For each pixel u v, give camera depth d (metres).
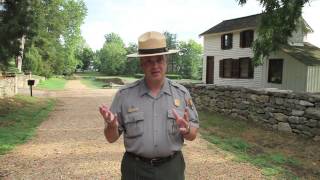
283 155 9.07
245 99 14.25
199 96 18.59
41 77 50.59
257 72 28.86
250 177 6.86
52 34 53.81
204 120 14.62
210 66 34.81
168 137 3.26
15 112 15.23
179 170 3.42
